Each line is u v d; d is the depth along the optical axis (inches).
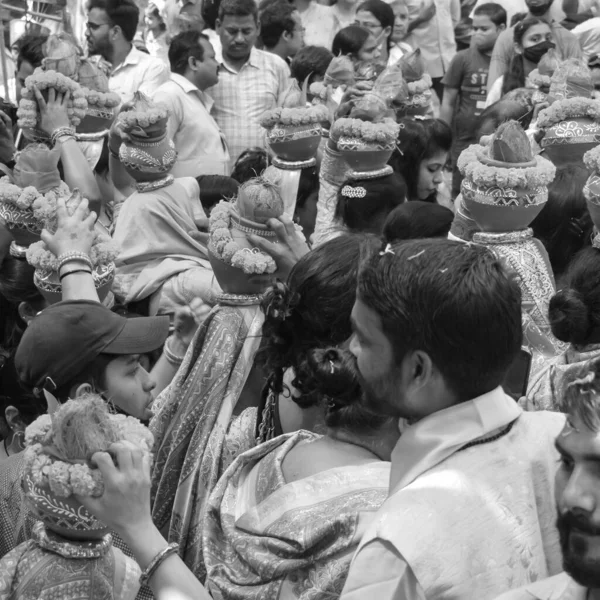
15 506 94.1
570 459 49.4
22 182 129.0
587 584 48.1
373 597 60.0
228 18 261.1
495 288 63.1
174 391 114.3
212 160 242.5
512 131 114.2
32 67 239.3
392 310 63.5
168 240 167.8
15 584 78.1
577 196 125.3
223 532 80.9
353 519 73.2
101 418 73.3
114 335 99.8
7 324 139.7
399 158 178.1
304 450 82.5
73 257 111.6
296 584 73.9
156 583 70.9
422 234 128.5
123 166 176.1
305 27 337.4
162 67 271.7
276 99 270.1
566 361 102.8
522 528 62.2
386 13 298.8
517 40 276.2
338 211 153.3
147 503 72.0
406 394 65.2
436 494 61.7
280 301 90.2
